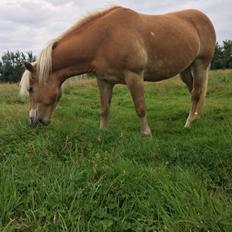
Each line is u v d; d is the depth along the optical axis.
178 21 7.34
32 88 6.44
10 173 4.61
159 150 5.35
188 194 3.98
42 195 4.14
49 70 6.38
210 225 3.51
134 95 6.47
